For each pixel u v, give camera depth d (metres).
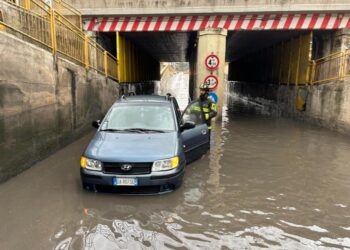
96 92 9.19
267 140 8.32
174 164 4.18
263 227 3.50
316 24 10.62
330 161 6.28
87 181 4.11
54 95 6.21
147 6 10.56
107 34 12.73
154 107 5.38
